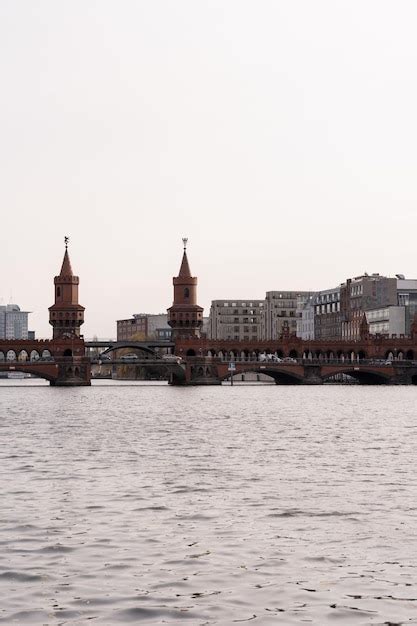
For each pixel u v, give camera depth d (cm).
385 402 19638
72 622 3256
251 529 4722
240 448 9050
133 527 4756
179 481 6450
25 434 10919
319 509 5291
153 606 3428
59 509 5259
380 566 3984
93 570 3903
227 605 3444
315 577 3812
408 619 3288
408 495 5794
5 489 6000
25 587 3656
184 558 4109
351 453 8488
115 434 10956
